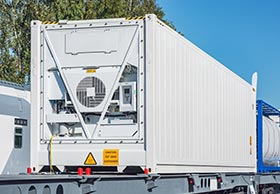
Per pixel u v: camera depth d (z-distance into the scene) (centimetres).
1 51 2697
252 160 1702
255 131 1772
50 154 930
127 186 838
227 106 1426
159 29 942
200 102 1184
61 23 952
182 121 1060
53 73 952
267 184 1988
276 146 2041
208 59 1255
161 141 938
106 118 932
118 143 912
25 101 1293
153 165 896
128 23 926
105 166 919
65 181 695
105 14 2708
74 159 921
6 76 2661
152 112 902
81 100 932
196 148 1145
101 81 928
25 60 2684
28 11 2666
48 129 942
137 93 913
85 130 928
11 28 2712
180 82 1053
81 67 941
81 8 2586
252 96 1755
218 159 1320
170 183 999
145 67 912
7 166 1205
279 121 2280
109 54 930
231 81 1475
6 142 1208
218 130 1327
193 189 1122
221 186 1343
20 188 605
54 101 954
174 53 1021
